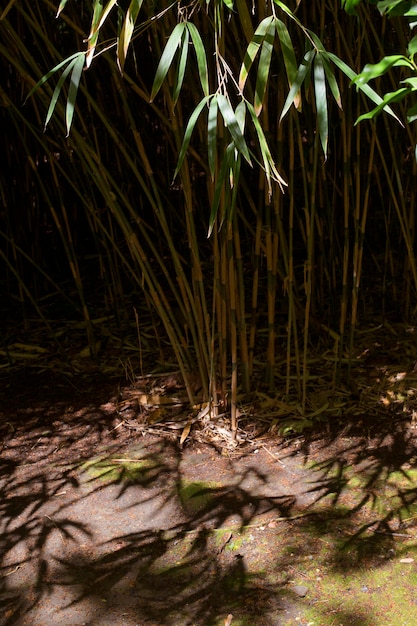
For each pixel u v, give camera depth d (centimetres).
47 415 233
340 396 232
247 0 208
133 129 206
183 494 194
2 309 301
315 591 162
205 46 202
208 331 215
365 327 270
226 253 207
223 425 221
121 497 195
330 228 258
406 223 246
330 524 180
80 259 328
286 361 246
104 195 218
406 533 176
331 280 263
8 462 212
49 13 269
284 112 145
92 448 216
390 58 123
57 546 179
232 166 156
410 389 232
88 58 148
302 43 224
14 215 302
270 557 172
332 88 152
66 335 279
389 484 193
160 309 224
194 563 171
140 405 234
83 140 214
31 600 164
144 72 296
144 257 222
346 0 133
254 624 154
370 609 156
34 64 208
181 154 150
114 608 160
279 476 199
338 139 275
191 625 155
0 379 255
